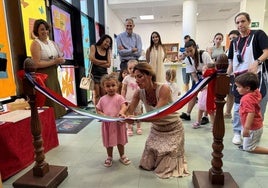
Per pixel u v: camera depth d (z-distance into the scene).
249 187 1.55
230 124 3.06
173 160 1.72
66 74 4.07
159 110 1.45
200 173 1.58
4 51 2.36
